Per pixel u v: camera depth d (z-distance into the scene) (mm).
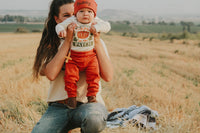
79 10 2424
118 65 15805
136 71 12805
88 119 2285
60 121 2482
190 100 6453
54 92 2621
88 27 2461
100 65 2605
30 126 4023
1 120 4254
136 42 58188
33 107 5051
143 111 4516
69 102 2436
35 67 2904
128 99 6645
